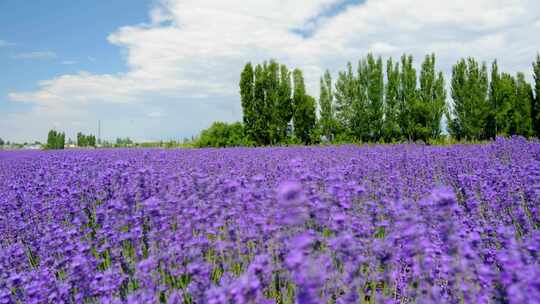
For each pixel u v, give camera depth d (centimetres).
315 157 886
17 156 1458
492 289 226
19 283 282
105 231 358
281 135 3250
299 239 193
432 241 283
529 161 727
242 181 392
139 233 330
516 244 243
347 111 3219
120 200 398
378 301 260
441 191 238
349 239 241
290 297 251
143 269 268
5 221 425
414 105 3058
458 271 231
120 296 273
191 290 253
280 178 506
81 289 269
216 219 327
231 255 308
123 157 897
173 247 292
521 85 3167
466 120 3070
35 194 514
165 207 366
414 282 268
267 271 238
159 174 489
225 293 204
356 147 1472
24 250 373
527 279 190
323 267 231
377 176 574
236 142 3092
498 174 516
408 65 3148
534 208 382
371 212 355
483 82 3098
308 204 246
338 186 313
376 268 279
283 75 3297
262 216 307
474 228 335
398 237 263
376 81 3136
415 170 668
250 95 3231
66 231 371
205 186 397
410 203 327
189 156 1023
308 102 3319
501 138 1227
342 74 3250
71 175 549
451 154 841
